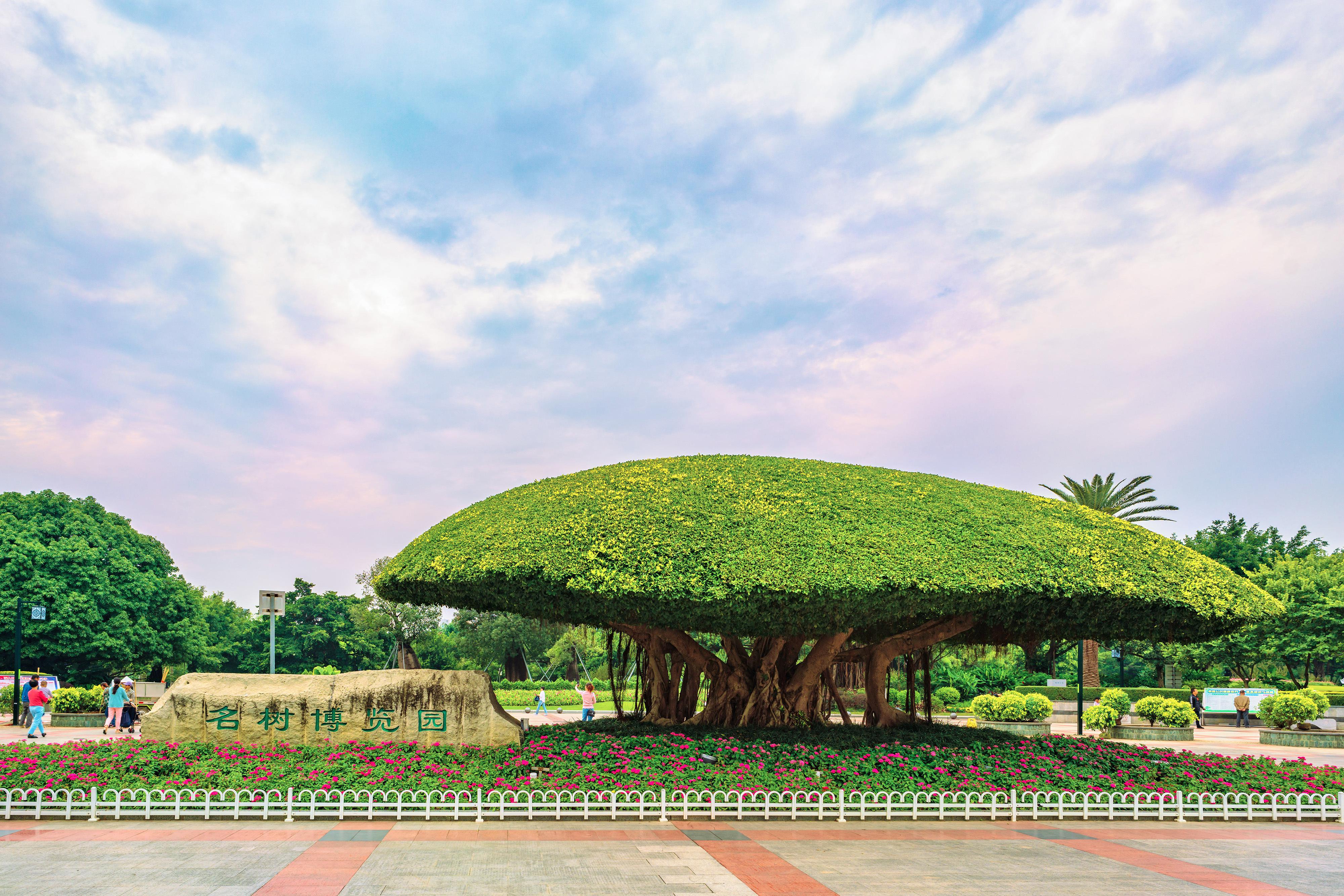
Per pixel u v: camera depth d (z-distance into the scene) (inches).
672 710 597.0
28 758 442.0
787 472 515.8
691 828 350.0
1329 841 346.6
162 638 1733.5
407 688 505.0
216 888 252.1
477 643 2038.6
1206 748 893.2
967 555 446.9
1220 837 351.6
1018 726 1013.8
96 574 1601.9
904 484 514.6
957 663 1662.2
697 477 500.7
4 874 267.1
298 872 271.3
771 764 441.7
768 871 281.1
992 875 281.0
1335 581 1445.6
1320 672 2219.5
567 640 1941.4
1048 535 475.5
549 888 256.7
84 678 1774.1
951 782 421.7
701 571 426.9
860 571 425.4
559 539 445.1
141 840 316.2
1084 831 360.8
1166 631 507.8
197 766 428.1
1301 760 521.3
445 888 254.7
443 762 447.5
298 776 405.7
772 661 550.9
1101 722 992.2
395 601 560.4
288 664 2388.0
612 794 366.9
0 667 1545.3
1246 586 485.7
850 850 315.0
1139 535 502.6
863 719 762.8
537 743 479.2
